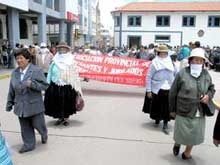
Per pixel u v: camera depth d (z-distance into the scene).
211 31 46.84
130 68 12.64
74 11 35.88
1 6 19.20
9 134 6.59
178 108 4.98
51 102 7.06
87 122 7.66
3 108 9.09
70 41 38.22
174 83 5.02
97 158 5.38
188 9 47.00
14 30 21.03
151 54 14.80
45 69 11.55
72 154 5.53
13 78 5.36
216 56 22.81
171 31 47.72
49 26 43.38
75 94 7.17
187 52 9.30
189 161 5.36
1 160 3.69
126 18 48.59
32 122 5.61
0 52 22.08
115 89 13.16
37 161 5.20
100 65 12.83
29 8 22.81
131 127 7.32
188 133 4.93
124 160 5.32
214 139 4.57
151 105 7.22
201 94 4.84
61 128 7.07
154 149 5.88
